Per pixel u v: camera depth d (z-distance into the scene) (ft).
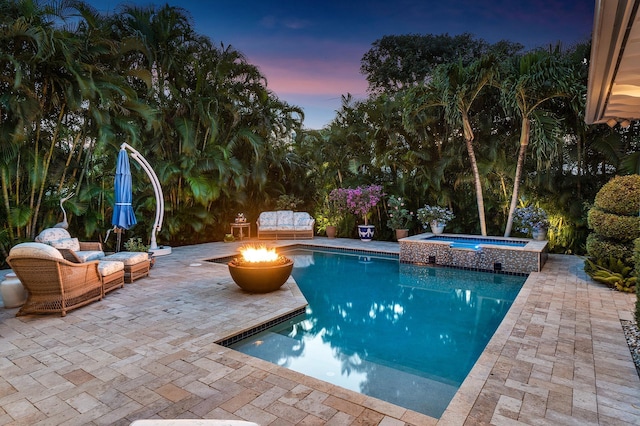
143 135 30.32
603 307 15.03
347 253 31.94
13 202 23.36
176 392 8.48
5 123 21.29
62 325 12.99
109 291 17.21
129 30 29.45
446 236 30.30
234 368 9.71
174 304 15.56
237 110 33.81
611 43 7.55
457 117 28.14
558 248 28.99
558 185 28.32
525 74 25.12
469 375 9.26
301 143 42.11
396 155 34.83
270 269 16.87
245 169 35.73
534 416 7.47
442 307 17.07
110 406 7.91
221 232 38.09
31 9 21.47
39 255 13.05
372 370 10.77
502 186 30.96
